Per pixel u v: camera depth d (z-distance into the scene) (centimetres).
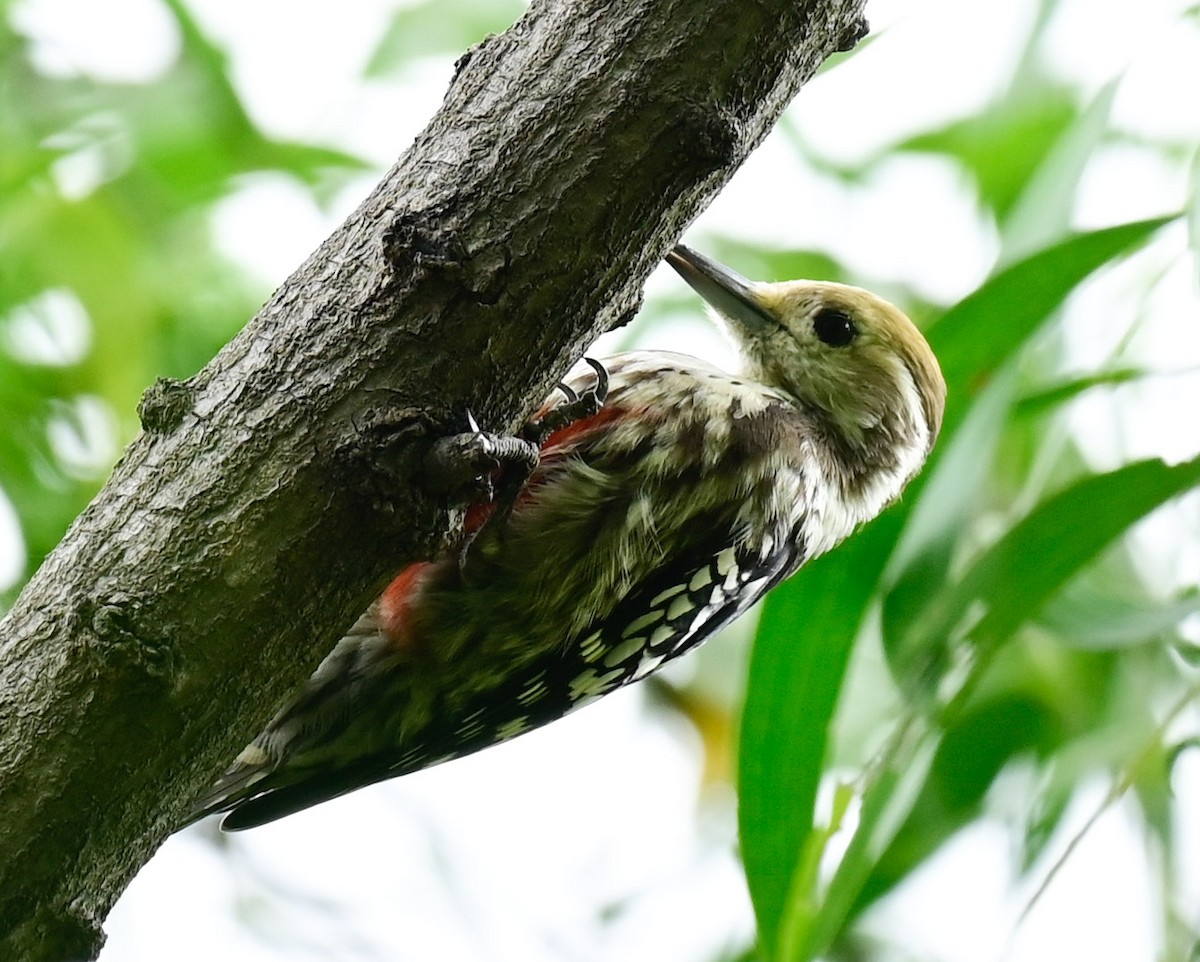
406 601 760
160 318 988
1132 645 836
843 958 966
